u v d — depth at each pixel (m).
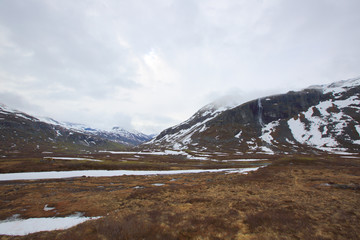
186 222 16.61
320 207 20.27
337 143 152.38
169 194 30.22
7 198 31.27
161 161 105.50
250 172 55.72
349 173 44.28
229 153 148.88
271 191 29.31
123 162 83.19
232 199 25.03
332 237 13.44
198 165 91.56
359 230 14.45
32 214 23.05
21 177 53.91
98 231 14.70
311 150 145.50
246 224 16.11
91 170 67.81
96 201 28.06
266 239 13.27
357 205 20.70
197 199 25.75
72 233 14.88
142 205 24.70
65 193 34.75
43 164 69.25
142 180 49.66
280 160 73.88
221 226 15.81
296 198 24.41
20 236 15.84
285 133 191.25
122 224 15.83
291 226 15.23
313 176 41.78
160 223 16.38
